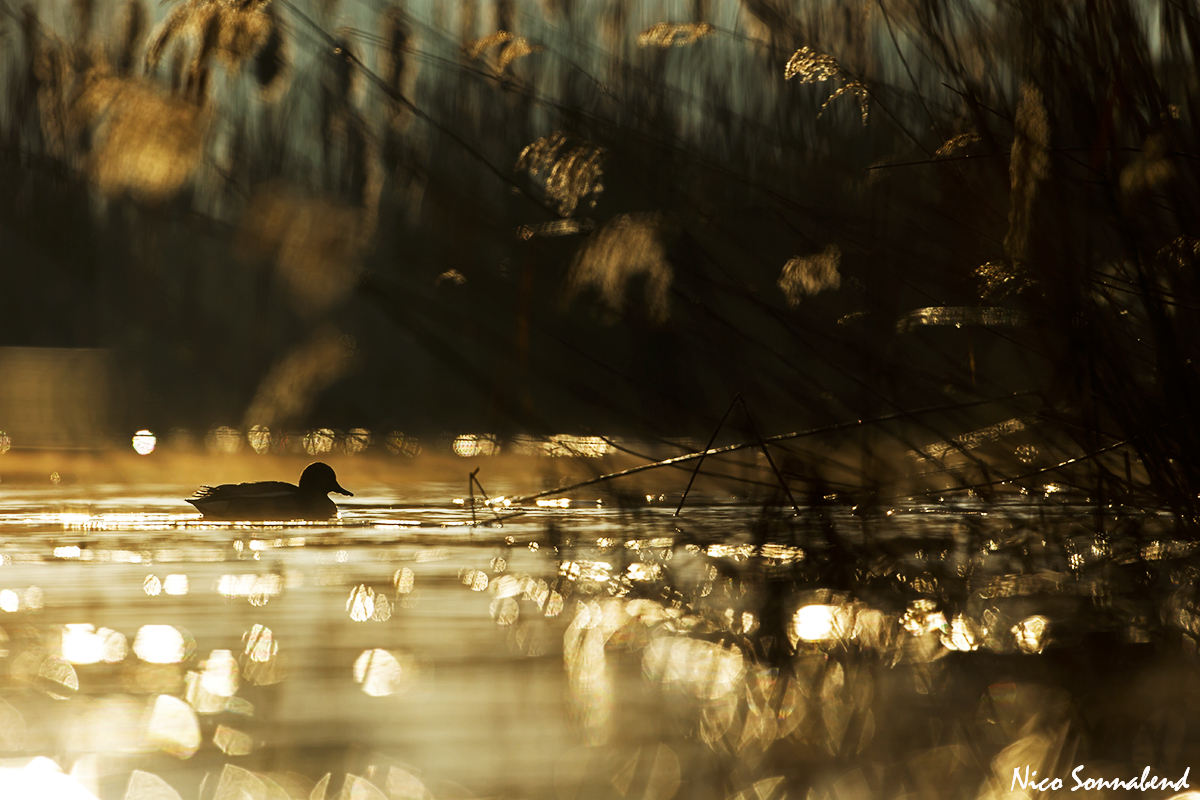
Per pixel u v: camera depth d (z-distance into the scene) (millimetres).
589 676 10047
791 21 18703
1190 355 14094
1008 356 16641
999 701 8906
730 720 8648
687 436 17812
